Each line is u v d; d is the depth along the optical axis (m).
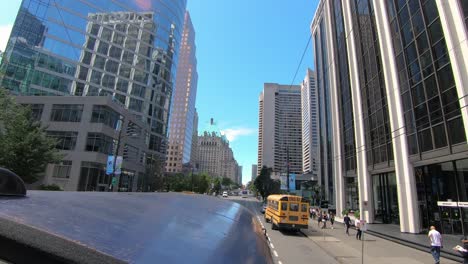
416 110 21.80
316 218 39.16
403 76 23.44
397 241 20.12
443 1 18.62
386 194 29.42
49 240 1.00
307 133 60.34
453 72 17.78
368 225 27.36
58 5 61.22
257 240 1.83
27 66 55.44
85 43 64.69
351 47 33.75
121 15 72.38
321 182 64.00
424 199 23.31
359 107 31.56
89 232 1.18
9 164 24.75
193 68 148.25
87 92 63.34
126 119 51.72
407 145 22.95
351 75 33.34
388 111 25.73
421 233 22.06
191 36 149.00
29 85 55.09
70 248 0.96
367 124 30.22
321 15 60.53
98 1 67.94
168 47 84.06
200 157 172.50
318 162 67.75
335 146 38.81
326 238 21.44
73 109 43.81
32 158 25.81
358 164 31.20
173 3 87.94
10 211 1.26
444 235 20.69
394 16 24.72
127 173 52.91
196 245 1.35
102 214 1.63
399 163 23.62
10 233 0.99
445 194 21.23
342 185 36.72
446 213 21.16
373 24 28.94
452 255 15.02
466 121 16.80
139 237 1.28
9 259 0.96
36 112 43.91
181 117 132.25
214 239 1.53
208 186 111.44
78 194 2.39
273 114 52.91
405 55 23.12
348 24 34.75
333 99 40.28
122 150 50.00
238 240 1.67
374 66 28.64
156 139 75.19
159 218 1.81
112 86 68.00
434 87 19.72
